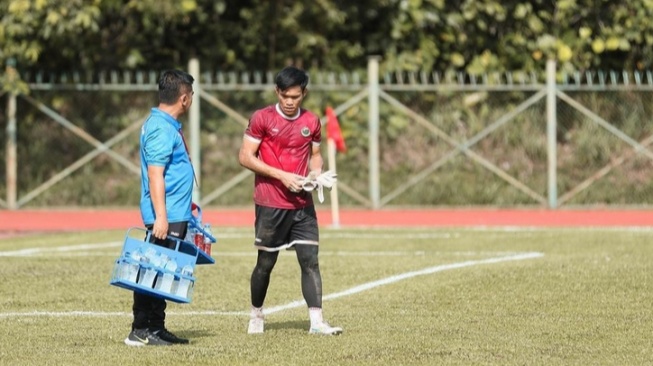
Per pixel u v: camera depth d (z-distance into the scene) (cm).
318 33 6919
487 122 6550
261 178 2523
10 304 2983
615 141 6481
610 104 6512
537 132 6506
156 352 2308
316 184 2464
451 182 6438
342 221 5747
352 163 6462
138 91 6431
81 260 3906
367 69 6931
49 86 6284
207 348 2352
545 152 6469
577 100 6500
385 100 6462
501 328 2586
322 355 2266
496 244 4397
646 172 6469
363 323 2672
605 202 6438
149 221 2377
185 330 2611
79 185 6375
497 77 6731
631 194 6438
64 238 4788
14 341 2453
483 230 5066
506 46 7000
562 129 6544
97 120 6400
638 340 2431
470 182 6450
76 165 6369
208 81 6309
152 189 2333
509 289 3164
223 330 2606
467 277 3409
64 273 3556
